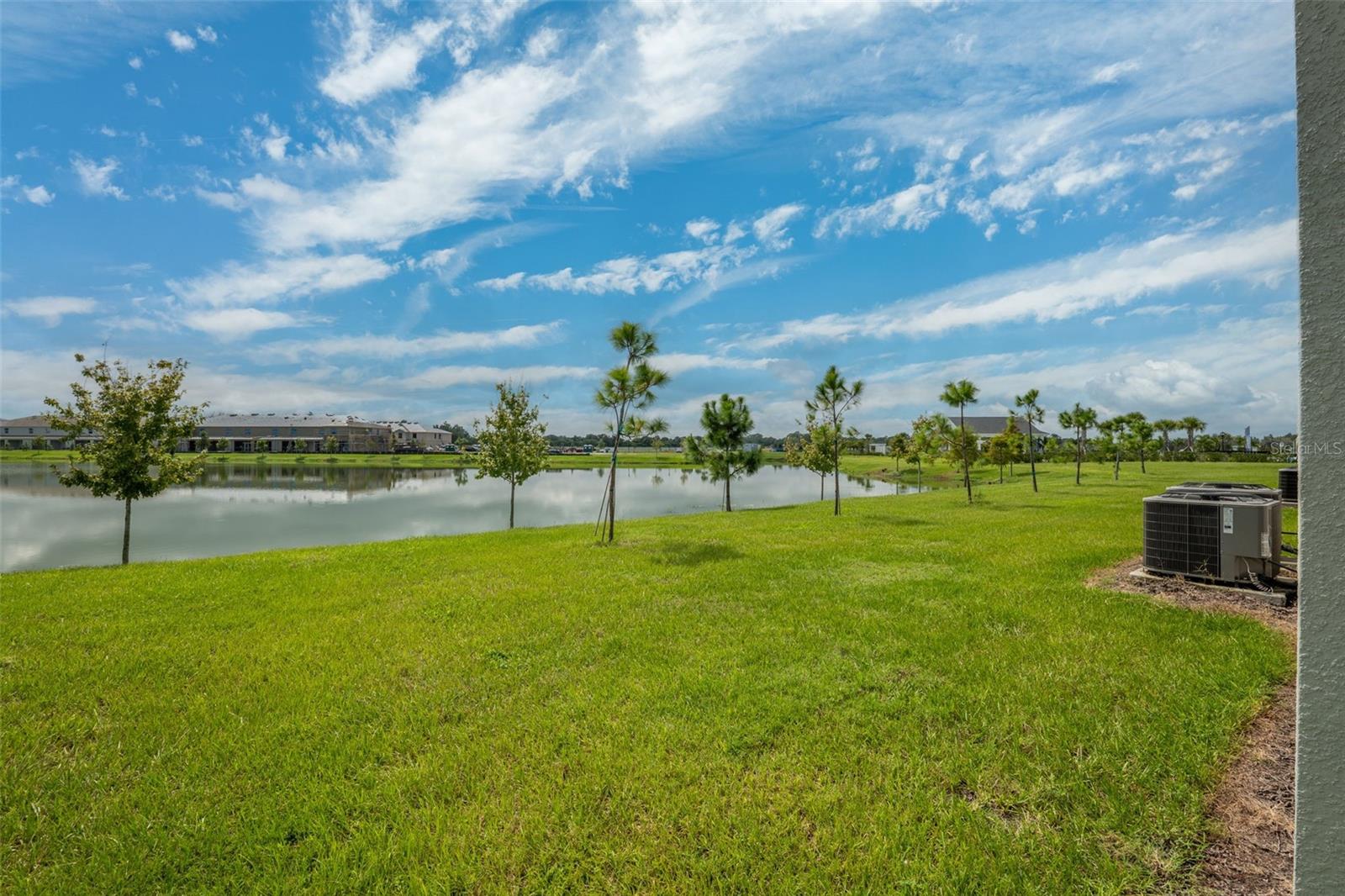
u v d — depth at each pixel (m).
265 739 3.68
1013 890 2.33
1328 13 1.41
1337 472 1.33
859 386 17.72
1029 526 13.52
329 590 7.90
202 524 20.48
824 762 3.29
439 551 11.55
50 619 6.52
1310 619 1.37
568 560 10.08
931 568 8.78
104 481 11.23
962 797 2.98
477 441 20.16
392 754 3.49
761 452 22.33
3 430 103.62
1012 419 38.09
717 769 3.23
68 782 3.22
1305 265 1.42
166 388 12.08
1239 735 3.39
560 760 3.36
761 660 4.92
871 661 4.84
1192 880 2.33
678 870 2.49
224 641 5.67
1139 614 5.88
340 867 2.52
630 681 4.48
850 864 2.49
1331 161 1.38
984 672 4.50
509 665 4.93
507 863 2.53
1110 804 2.80
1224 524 6.80
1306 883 1.36
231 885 2.47
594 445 136.88
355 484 41.59
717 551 10.80
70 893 2.41
